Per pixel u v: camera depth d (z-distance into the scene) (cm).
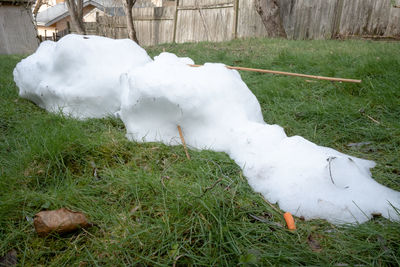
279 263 139
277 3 761
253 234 159
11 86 414
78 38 300
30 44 1238
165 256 143
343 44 586
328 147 251
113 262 142
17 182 197
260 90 363
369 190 183
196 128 241
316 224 166
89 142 235
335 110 301
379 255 138
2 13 1146
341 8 715
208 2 923
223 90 241
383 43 598
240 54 564
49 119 290
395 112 287
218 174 211
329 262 140
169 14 1059
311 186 184
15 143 250
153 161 224
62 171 211
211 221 160
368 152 243
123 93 273
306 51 523
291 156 207
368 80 340
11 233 159
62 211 161
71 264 144
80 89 291
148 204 178
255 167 210
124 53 303
